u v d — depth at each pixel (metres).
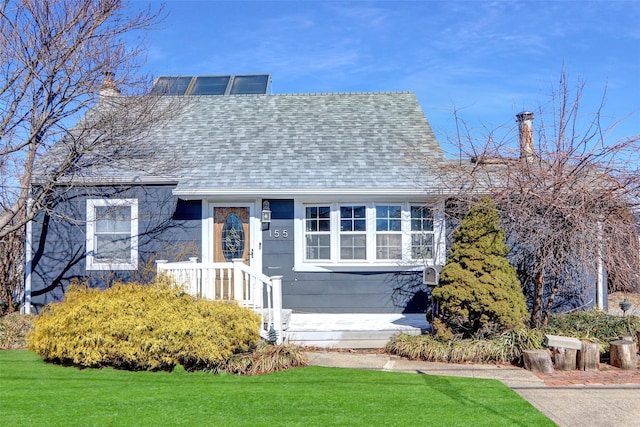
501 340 8.42
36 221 11.32
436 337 8.78
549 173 8.95
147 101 11.42
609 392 6.65
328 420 5.41
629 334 9.19
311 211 11.80
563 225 8.84
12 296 12.93
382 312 11.62
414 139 13.12
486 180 10.39
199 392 6.40
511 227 9.38
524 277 10.07
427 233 11.63
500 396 6.37
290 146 12.80
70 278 11.70
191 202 11.81
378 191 11.20
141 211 11.82
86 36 10.50
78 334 7.51
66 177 11.37
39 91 10.55
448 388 6.73
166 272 8.59
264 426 5.21
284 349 8.09
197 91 16.58
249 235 11.77
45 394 6.27
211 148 12.72
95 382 6.87
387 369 7.89
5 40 10.30
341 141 13.01
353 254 11.66
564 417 5.67
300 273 11.70
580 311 10.34
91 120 11.66
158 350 7.28
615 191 8.62
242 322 7.79
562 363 7.84
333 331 9.52
